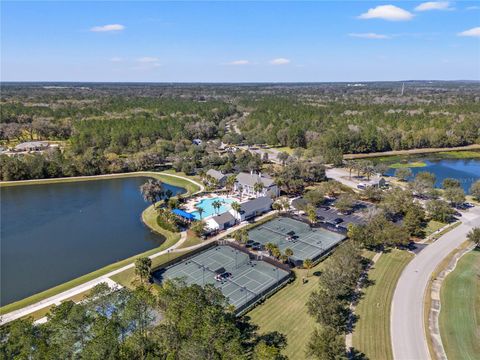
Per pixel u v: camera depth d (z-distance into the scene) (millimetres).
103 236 84000
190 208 99062
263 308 53062
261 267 66062
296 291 57688
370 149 170875
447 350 44406
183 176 134125
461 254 69438
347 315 50594
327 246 74188
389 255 68812
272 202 98375
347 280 55094
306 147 178000
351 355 43062
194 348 33406
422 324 49031
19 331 34562
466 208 97312
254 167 131625
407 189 105312
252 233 81438
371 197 101500
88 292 57906
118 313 37969
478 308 52812
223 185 120812
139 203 107375
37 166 129750
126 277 62812
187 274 63469
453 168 147875
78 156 143125
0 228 88312
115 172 139000
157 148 154125
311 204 93438
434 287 58188
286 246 74562
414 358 43000
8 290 61156
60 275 66438
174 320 38656
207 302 41625
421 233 79500
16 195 114125
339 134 168875
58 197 112750
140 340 35375
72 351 32875
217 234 81250
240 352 35812
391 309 52156
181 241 78062
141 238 82938
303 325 48812
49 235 84438
